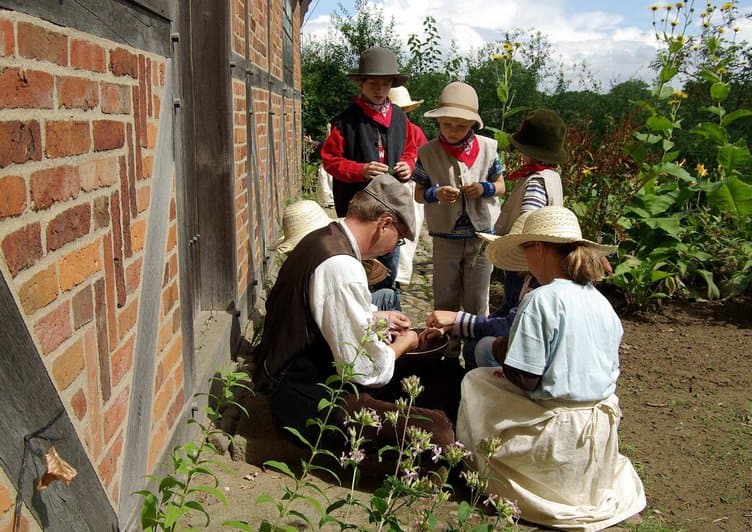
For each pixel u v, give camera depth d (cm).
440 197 473
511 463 314
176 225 321
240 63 526
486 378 331
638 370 518
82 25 201
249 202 573
